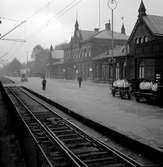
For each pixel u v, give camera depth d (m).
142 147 8.28
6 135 9.31
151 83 19.91
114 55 44.56
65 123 13.23
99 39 59.25
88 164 7.30
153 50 22.89
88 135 10.32
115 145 9.32
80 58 65.69
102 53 57.22
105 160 7.58
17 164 6.30
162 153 7.33
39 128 12.29
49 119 14.15
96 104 18.92
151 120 12.68
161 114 14.48
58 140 9.70
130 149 8.81
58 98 23.03
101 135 10.84
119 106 17.83
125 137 9.27
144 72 33.41
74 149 8.77
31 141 6.15
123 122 12.20
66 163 7.43
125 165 7.15
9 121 11.45
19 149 7.43
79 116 14.16
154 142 8.73
